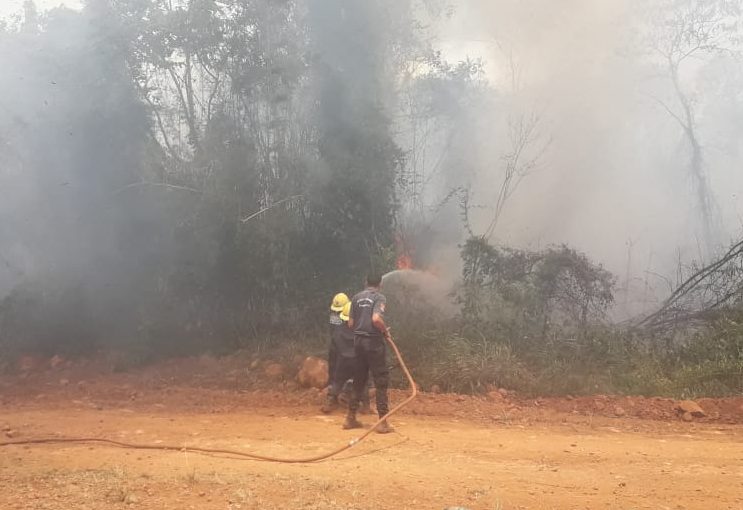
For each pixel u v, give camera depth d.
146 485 5.15
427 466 5.96
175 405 9.07
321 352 10.78
